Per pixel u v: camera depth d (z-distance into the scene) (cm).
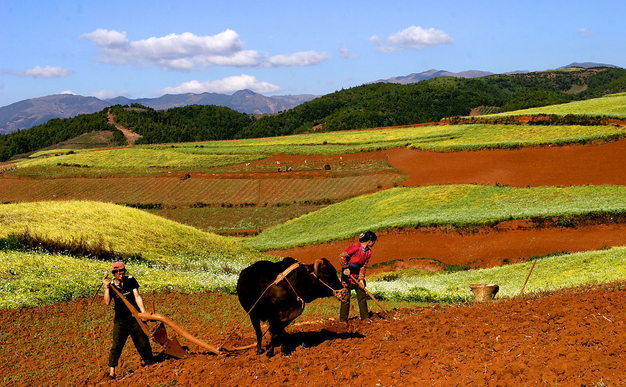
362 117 17625
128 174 7681
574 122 6881
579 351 586
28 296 1321
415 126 10444
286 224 5006
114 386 729
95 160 9119
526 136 6788
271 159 8238
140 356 912
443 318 884
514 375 544
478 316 863
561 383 502
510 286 1725
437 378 573
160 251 2389
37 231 2067
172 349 826
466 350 668
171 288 1633
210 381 684
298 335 888
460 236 3316
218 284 1738
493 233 3225
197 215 5762
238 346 906
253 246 4222
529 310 838
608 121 6500
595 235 2889
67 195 6931
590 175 4722
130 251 2198
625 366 514
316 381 626
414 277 2538
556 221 3095
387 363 658
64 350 1008
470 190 4538
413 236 3469
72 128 19375
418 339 760
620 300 788
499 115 8625
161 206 6175
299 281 738
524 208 3572
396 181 5844
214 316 1310
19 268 1536
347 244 3762
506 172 5366
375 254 3341
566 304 839
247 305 766
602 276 1542
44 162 9175
